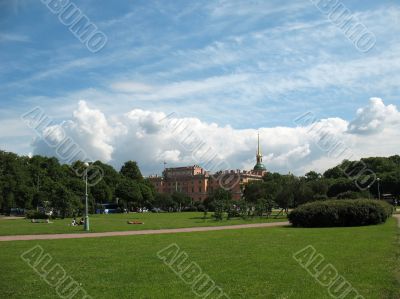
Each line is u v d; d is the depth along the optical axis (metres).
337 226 50.38
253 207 79.38
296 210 52.28
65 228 52.72
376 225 48.94
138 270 19.58
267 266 20.22
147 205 175.25
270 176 188.75
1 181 119.12
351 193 81.81
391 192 138.62
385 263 20.36
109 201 152.75
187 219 80.12
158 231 46.88
